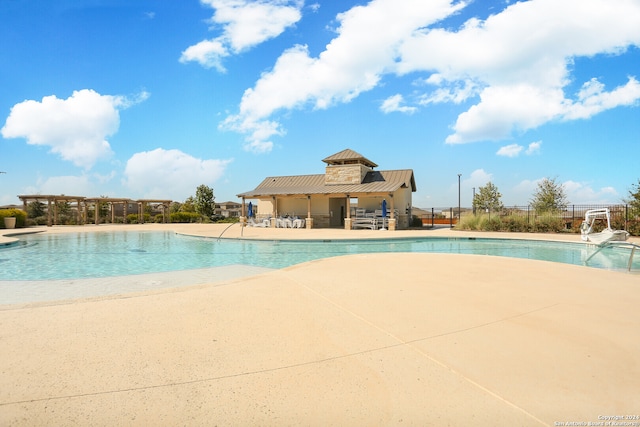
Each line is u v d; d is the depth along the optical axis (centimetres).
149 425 199
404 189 2677
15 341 326
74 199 3106
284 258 1211
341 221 3203
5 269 998
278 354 301
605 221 1886
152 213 4675
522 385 247
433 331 360
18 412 210
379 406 221
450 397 231
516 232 2034
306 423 203
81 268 1016
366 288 562
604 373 265
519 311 430
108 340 331
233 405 221
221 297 502
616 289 554
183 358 291
